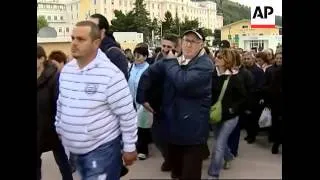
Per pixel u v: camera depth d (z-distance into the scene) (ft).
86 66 10.05
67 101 10.16
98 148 10.12
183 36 10.66
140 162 11.72
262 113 15.58
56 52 16.12
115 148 10.35
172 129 10.84
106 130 10.13
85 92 9.96
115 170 10.39
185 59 10.71
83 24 10.00
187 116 10.65
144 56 16.61
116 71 10.09
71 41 10.05
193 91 10.50
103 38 12.99
